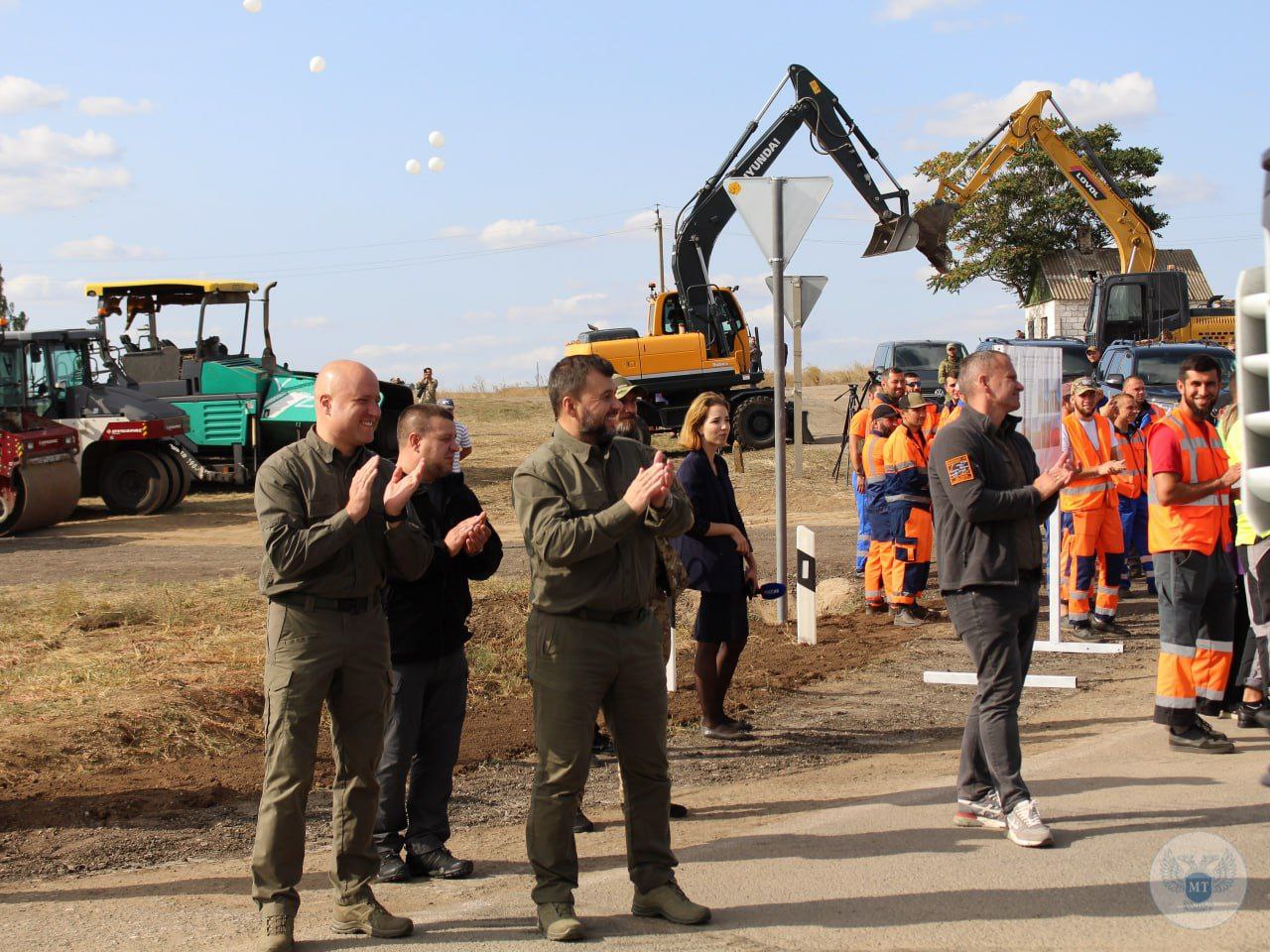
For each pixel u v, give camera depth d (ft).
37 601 40.32
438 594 17.79
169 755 24.40
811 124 95.45
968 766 18.83
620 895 16.69
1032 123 103.09
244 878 18.06
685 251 99.91
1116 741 24.17
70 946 14.97
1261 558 20.88
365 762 15.52
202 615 37.88
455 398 168.55
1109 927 14.38
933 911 15.20
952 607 18.26
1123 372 65.00
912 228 89.97
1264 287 9.89
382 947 14.82
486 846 19.66
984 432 18.12
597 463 15.53
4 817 20.33
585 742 15.29
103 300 79.10
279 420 77.36
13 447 60.90
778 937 14.62
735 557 24.54
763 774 23.43
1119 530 35.83
